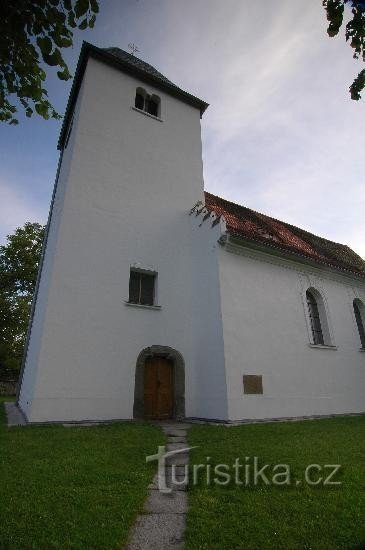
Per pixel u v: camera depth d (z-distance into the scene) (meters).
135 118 15.62
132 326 11.60
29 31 4.63
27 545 3.36
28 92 5.12
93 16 4.65
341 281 15.81
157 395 11.54
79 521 3.84
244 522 3.90
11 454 6.14
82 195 12.40
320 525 3.82
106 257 11.98
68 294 10.78
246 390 10.88
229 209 17.00
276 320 12.57
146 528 3.85
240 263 12.55
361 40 4.52
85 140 13.52
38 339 11.04
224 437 7.95
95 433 8.02
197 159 16.83
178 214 14.59
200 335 12.23
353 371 14.16
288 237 17.12
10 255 30.30
